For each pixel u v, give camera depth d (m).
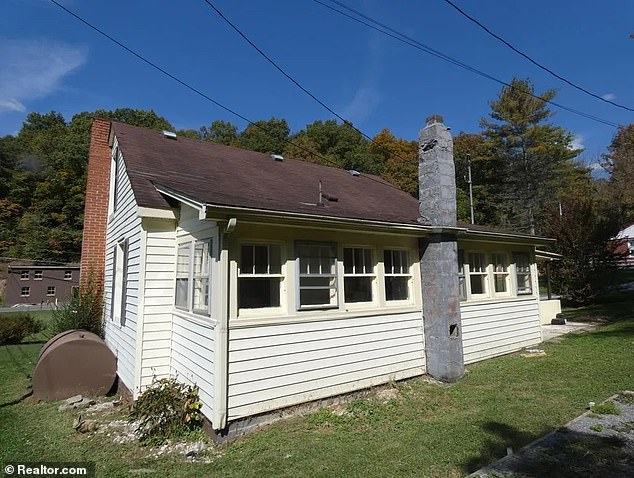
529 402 5.47
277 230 5.54
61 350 6.70
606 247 16.06
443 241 7.26
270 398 5.16
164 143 9.02
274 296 5.53
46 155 45.47
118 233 8.13
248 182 7.61
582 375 6.62
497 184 35.41
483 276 9.07
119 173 8.39
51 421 5.53
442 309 7.08
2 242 37.78
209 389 4.87
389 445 4.30
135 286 6.39
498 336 8.88
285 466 3.93
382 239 6.97
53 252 37.84
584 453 3.71
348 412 5.47
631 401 5.16
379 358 6.54
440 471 3.64
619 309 14.64
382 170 34.66
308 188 8.66
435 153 7.59
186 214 6.04
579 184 32.78
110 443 4.72
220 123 47.38
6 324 13.11
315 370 5.68
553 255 11.80
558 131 33.31
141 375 5.97
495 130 34.75
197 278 5.60
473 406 5.48
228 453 4.34
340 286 6.18
